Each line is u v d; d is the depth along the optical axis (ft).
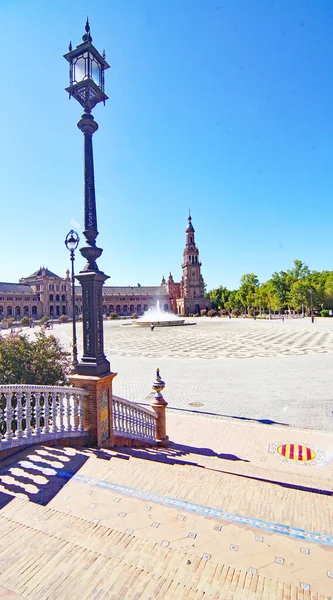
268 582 8.95
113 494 13.51
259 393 42.70
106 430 20.13
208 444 26.27
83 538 10.62
